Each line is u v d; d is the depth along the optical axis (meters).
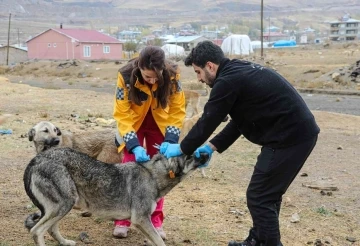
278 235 5.65
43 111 19.08
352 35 144.62
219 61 5.54
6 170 10.13
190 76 43.59
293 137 5.46
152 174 6.02
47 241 6.56
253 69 5.47
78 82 45.19
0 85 30.12
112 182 5.99
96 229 7.11
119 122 6.35
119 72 6.32
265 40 182.12
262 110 5.45
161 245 6.02
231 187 9.57
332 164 11.80
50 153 5.98
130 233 7.02
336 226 7.75
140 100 6.32
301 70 42.16
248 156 12.32
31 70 59.84
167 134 6.45
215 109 5.45
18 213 7.62
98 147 8.41
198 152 5.99
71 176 5.93
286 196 9.16
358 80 35.94
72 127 15.34
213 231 7.25
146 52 6.02
